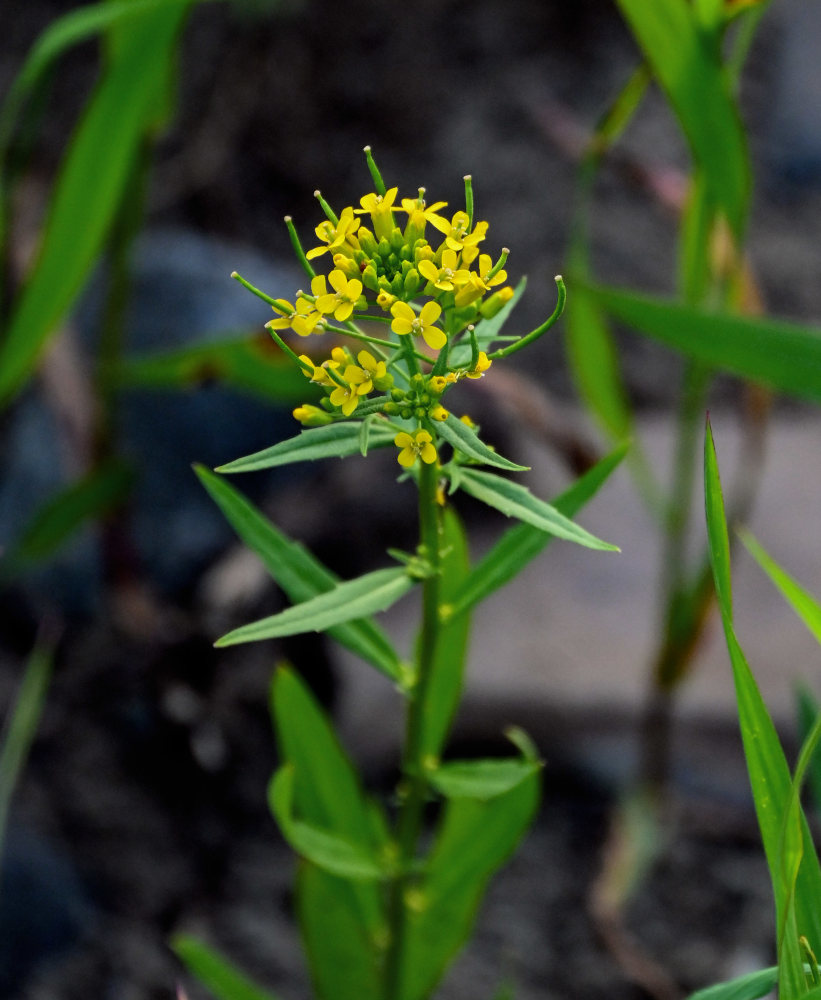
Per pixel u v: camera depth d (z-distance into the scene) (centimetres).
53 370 83
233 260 110
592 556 98
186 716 85
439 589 58
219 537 98
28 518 97
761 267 130
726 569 55
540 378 119
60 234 69
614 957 74
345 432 56
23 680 88
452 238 55
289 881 80
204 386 74
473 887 62
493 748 88
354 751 86
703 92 64
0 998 72
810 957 55
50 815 80
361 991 63
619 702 86
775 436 110
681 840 83
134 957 75
